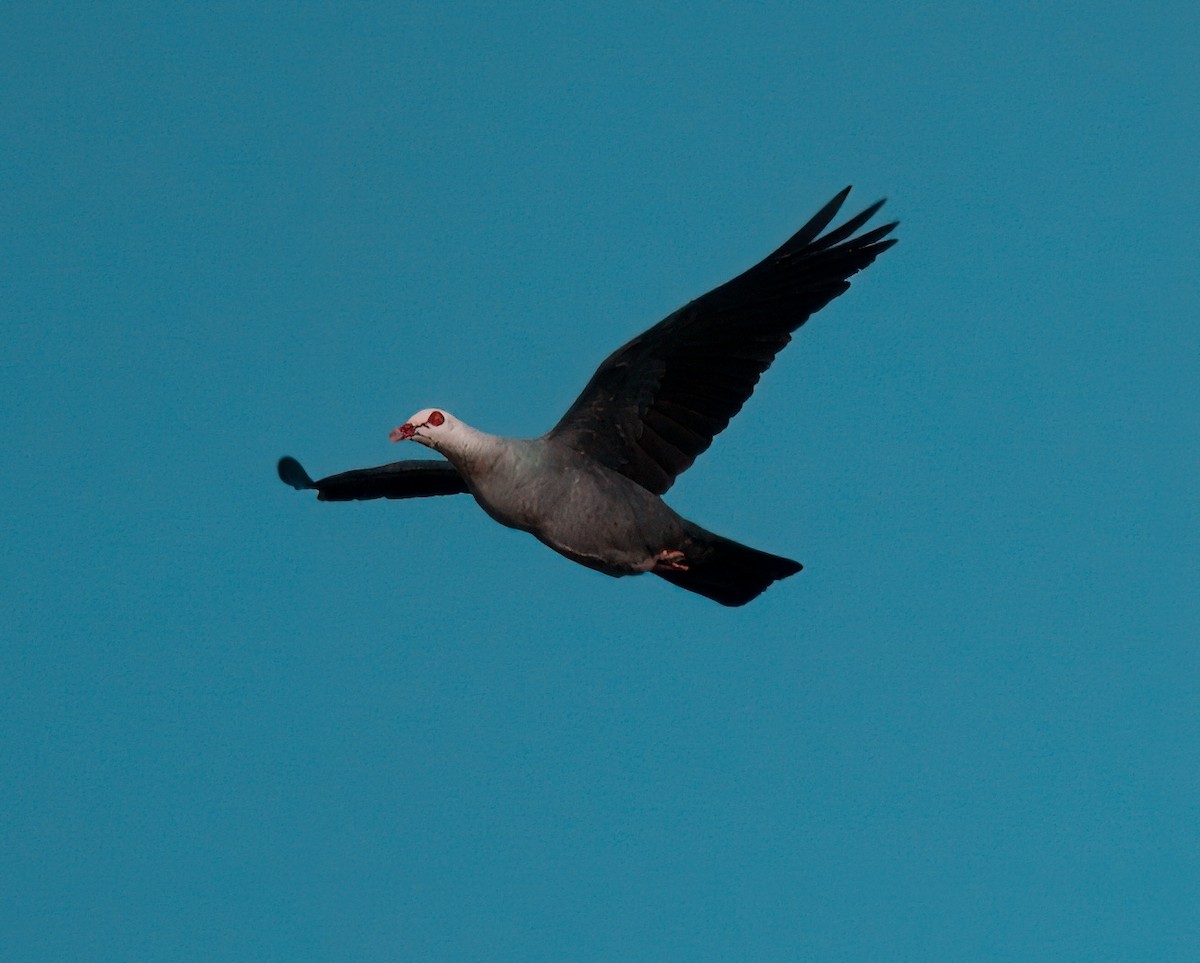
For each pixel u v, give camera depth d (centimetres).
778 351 1535
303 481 1792
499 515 1521
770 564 1634
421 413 1509
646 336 1505
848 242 1509
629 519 1515
